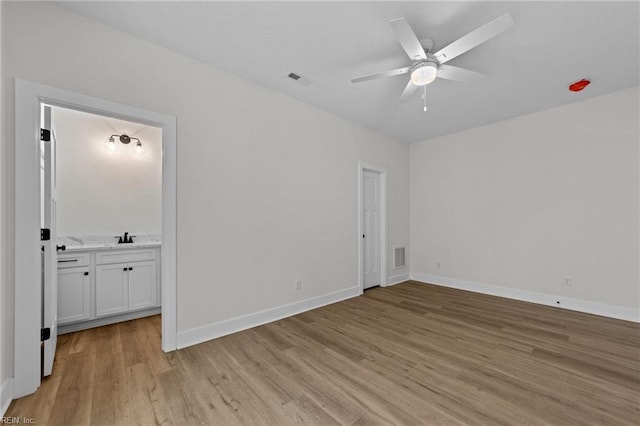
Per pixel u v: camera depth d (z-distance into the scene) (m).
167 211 2.19
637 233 2.85
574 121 3.22
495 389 1.70
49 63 1.72
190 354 2.14
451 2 1.73
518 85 2.80
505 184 3.79
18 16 1.63
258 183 2.79
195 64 2.37
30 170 1.64
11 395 1.55
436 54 1.94
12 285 1.58
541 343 2.34
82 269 2.61
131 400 1.59
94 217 3.16
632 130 2.87
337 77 2.67
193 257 2.33
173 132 2.23
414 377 1.83
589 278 3.12
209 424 1.41
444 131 4.27
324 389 1.70
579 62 2.39
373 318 2.96
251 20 1.90
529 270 3.57
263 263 2.82
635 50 2.21
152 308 3.07
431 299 3.68
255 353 2.16
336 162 3.61
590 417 1.46
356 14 1.84
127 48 2.03
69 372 1.87
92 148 3.18
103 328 2.68
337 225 3.61
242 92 2.67
